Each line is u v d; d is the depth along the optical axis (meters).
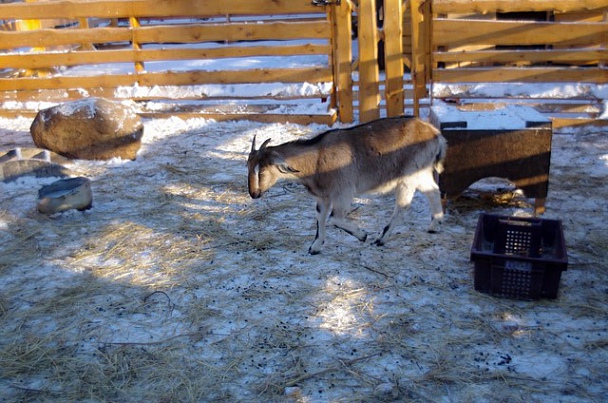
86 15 5.75
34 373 2.50
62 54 5.93
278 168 3.12
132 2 5.66
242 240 3.57
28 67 6.00
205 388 2.38
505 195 4.04
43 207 3.85
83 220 3.89
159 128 5.64
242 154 4.96
